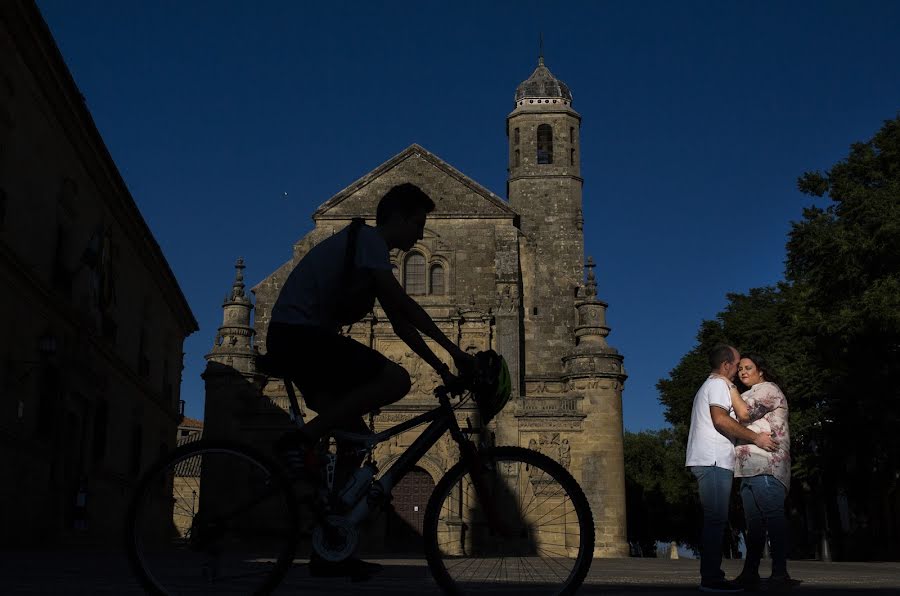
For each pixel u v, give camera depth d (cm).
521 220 5959
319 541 564
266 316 5538
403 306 597
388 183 5716
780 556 986
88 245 3447
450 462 4897
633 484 9544
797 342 4150
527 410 5138
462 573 584
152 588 550
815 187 3847
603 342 5316
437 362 605
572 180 6031
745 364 1041
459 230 5619
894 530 5234
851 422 3778
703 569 958
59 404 3080
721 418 966
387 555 4169
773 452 997
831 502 4947
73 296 3291
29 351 2808
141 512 558
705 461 967
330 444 596
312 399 604
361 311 618
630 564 2706
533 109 6194
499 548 588
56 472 3072
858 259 3359
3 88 2556
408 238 652
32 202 2842
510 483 600
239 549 560
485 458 594
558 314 5653
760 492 992
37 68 2777
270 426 5212
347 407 583
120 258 4003
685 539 9488
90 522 3506
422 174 5716
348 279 600
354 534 564
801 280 4212
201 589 554
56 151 3064
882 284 3228
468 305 5462
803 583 1259
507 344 5281
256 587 556
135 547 555
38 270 2916
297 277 607
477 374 591
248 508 565
